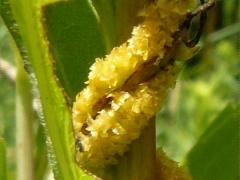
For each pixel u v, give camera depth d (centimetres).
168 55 14
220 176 20
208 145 20
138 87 14
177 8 14
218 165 20
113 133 14
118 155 15
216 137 20
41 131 21
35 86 16
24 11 15
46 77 16
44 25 16
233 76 45
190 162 20
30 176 20
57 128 16
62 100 16
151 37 14
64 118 16
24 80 20
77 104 15
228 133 20
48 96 16
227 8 47
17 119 21
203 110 40
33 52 15
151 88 14
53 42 16
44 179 22
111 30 15
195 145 20
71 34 16
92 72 14
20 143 20
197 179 20
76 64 16
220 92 44
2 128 34
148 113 14
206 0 15
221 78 44
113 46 15
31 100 20
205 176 20
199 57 47
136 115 14
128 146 15
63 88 16
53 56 16
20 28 15
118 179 15
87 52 16
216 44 46
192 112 42
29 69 16
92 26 16
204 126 37
